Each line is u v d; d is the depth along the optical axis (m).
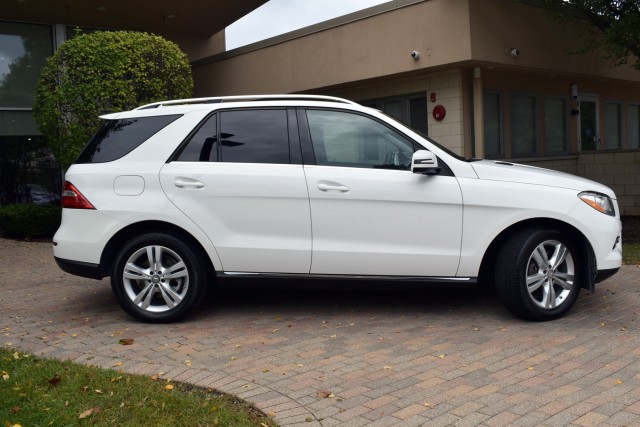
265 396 4.20
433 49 12.07
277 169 5.86
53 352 5.21
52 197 15.84
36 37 15.70
